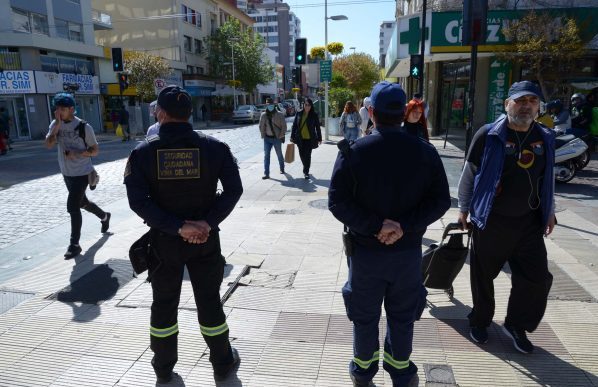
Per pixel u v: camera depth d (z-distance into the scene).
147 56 29.97
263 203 7.76
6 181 10.82
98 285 4.46
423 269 3.84
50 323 3.72
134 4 39.62
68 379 3.00
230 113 43.53
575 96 10.95
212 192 2.73
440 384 2.88
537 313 3.16
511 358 3.15
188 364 3.13
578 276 4.46
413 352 3.23
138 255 2.74
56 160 14.92
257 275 4.61
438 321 3.64
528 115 2.87
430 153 2.47
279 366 3.10
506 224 3.08
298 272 4.68
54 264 5.06
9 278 4.70
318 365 3.10
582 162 9.55
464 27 6.53
